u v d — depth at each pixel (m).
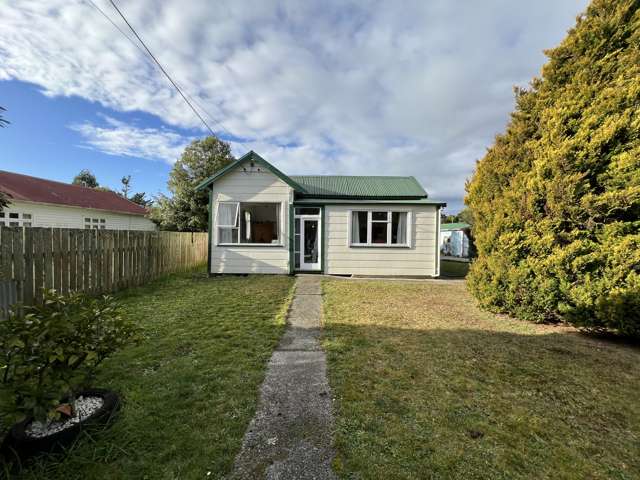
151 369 2.85
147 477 1.57
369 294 6.83
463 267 14.64
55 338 1.69
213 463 1.68
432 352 3.41
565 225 4.45
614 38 4.10
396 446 1.85
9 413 1.52
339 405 2.30
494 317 4.96
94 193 22.75
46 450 1.62
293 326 4.34
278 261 10.02
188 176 23.27
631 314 3.68
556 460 1.76
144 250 7.68
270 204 10.15
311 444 1.86
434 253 10.12
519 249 4.80
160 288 7.22
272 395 2.44
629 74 3.96
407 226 10.16
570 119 4.35
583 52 4.39
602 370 3.00
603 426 2.12
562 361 3.21
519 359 3.24
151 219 22.78
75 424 1.75
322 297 6.41
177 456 1.72
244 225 10.17
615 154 4.01
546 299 4.43
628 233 3.91
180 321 4.46
